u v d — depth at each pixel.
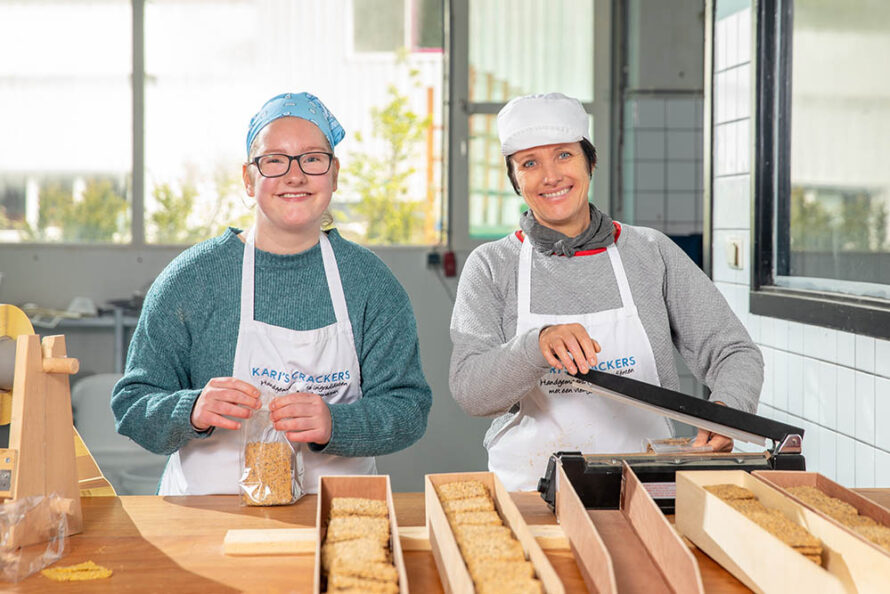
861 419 2.09
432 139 4.53
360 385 1.63
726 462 1.33
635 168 4.38
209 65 4.47
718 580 1.09
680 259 1.73
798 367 2.41
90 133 4.46
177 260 1.61
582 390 1.67
